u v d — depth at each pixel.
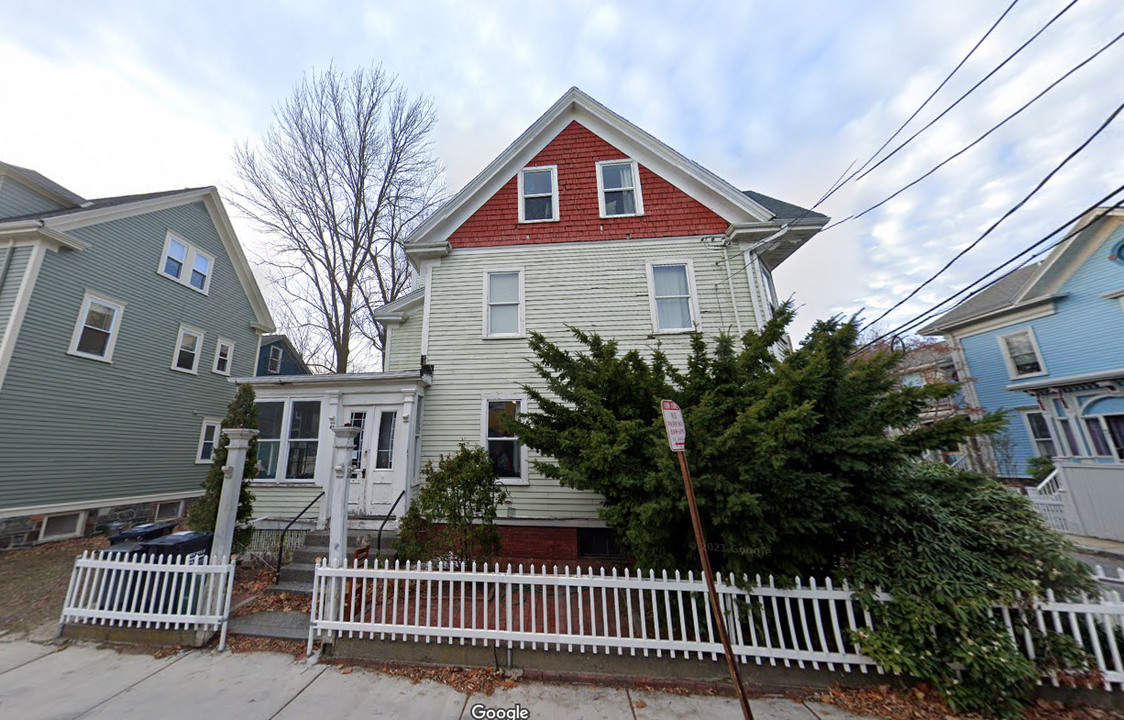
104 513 11.17
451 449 8.08
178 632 4.63
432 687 3.88
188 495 13.73
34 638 4.83
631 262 8.98
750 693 3.78
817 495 4.07
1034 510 4.35
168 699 3.66
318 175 17.67
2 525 9.05
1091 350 12.44
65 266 10.55
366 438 7.97
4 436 9.19
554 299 8.86
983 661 3.42
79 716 3.41
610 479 4.54
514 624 4.87
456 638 4.35
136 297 12.41
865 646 3.77
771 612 4.42
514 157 9.78
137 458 12.16
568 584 4.22
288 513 7.75
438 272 9.20
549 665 4.14
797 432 3.78
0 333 9.38
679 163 9.37
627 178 9.66
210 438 14.84
